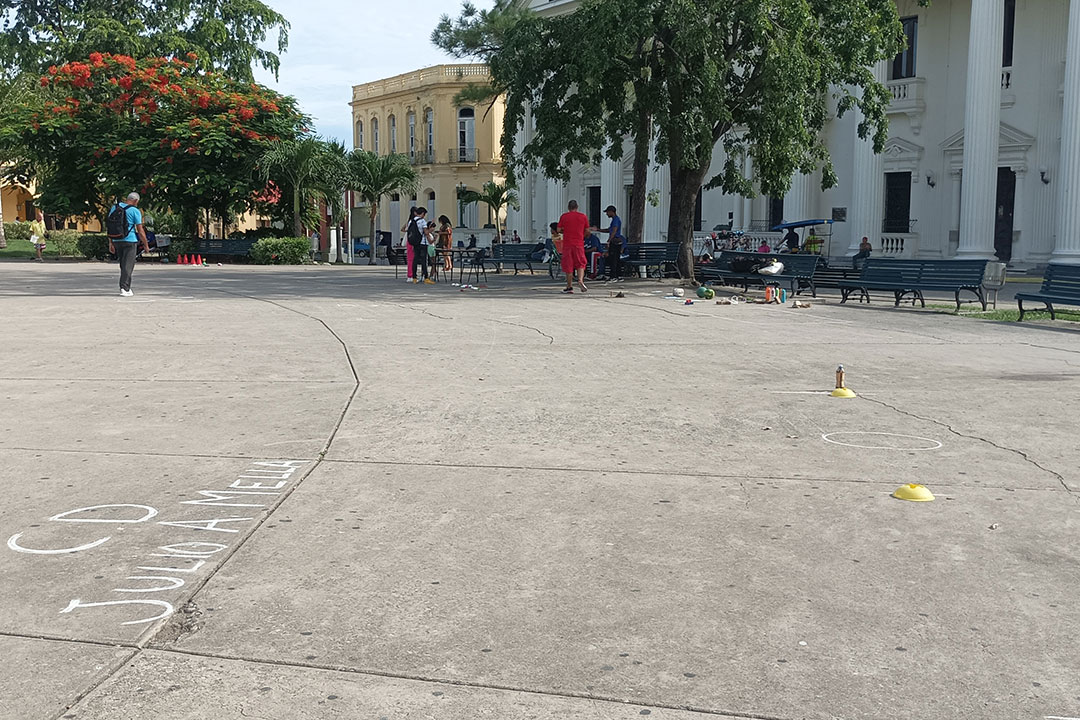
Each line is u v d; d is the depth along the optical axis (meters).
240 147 37.34
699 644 3.27
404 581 3.80
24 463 5.48
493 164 58.34
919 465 5.59
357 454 5.75
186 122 36.53
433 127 59.44
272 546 4.18
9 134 37.09
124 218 16.73
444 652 3.21
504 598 3.64
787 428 6.55
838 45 19.88
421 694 2.93
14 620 3.42
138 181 37.00
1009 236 30.83
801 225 29.19
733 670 3.09
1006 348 10.91
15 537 4.26
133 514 4.59
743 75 21.75
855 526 4.48
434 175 59.38
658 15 18.80
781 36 18.48
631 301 16.97
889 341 11.48
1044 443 6.16
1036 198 29.80
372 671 3.07
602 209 40.78
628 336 11.66
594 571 3.91
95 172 36.78
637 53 20.25
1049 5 29.23
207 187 36.44
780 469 5.48
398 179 38.69
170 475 5.26
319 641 3.28
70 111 37.53
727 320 13.77
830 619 3.47
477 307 15.40
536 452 5.82
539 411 7.03
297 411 6.96
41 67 46.59
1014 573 3.92
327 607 3.56
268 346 10.34
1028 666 3.13
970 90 28.62
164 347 10.19
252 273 26.78
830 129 34.53
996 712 2.85
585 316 14.09
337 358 9.53
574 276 24.50
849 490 5.06
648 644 3.27
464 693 2.93
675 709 2.85
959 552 4.15
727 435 6.32
